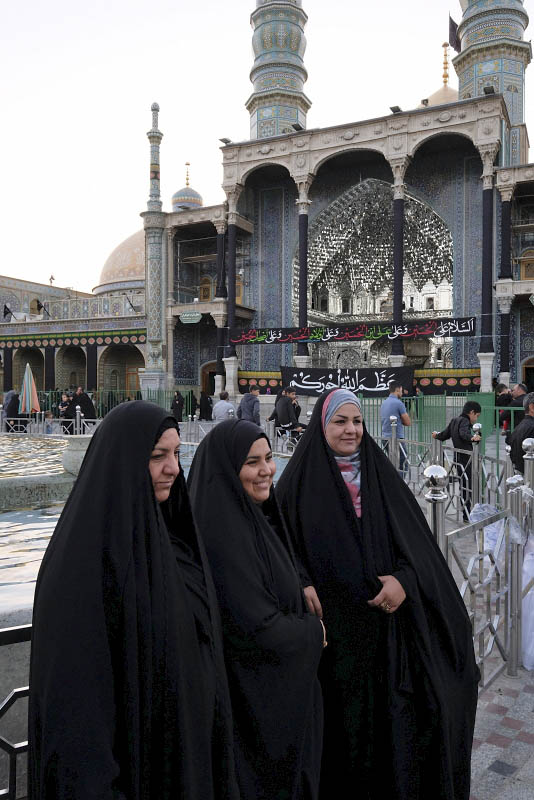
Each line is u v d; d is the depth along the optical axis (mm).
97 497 888
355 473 1482
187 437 10734
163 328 17891
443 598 1399
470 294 15211
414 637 1330
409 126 14242
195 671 923
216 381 16547
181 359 18391
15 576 2287
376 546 1390
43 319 20750
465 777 1349
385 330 14219
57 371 21266
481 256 15102
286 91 17797
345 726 1372
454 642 1383
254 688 1089
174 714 867
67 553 854
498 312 14312
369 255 19516
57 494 4445
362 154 15812
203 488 1229
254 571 1132
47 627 819
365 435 1491
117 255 25172
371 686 1364
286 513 1494
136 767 819
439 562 1438
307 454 1509
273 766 1078
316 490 1455
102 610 827
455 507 4590
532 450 2990
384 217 18266
